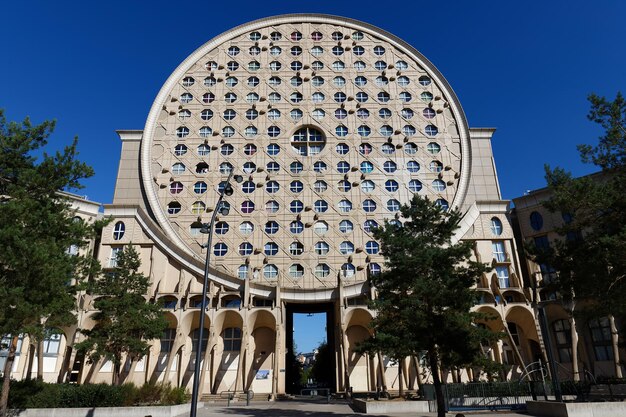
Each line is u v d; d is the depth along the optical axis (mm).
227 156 49812
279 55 55969
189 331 42438
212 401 36031
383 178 49469
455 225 22750
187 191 48031
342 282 42469
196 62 54969
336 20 58406
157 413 23344
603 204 18625
